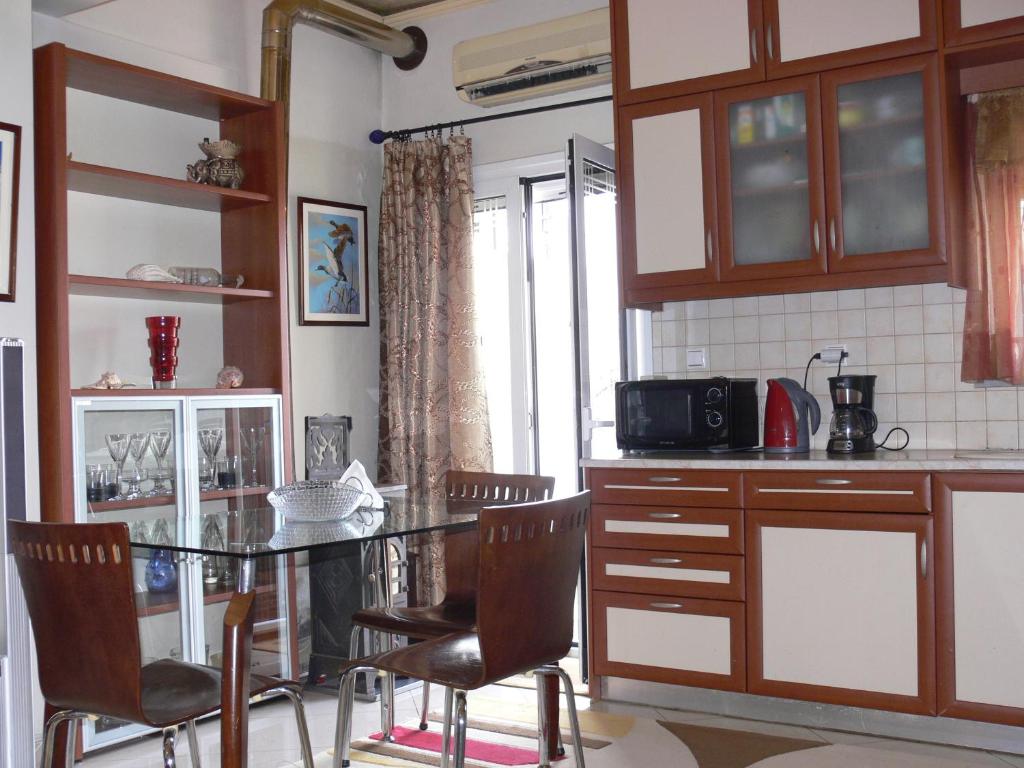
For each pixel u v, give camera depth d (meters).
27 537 2.12
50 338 3.23
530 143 4.73
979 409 3.70
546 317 4.85
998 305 3.64
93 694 2.09
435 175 4.80
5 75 3.16
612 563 3.71
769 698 3.49
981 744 3.15
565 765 3.04
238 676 2.10
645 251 3.93
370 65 5.12
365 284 5.00
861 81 3.54
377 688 3.87
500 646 2.22
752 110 3.74
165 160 4.03
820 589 3.33
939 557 3.15
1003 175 3.64
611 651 3.71
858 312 3.91
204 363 4.14
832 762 3.03
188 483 3.58
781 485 3.40
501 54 4.56
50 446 3.22
